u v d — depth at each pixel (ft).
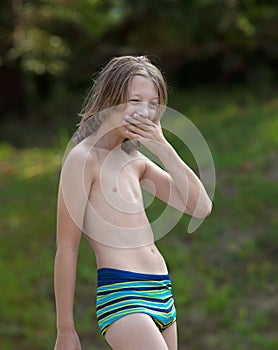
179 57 136.77
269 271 69.36
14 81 128.88
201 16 127.13
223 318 63.10
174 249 74.02
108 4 126.82
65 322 25.40
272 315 63.10
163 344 24.54
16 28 121.90
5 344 60.29
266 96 127.34
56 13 123.24
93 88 26.55
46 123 126.72
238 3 125.59
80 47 131.95
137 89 25.58
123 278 25.39
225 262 71.36
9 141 119.14
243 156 92.68
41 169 104.17
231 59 134.31
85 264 72.49
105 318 25.26
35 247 77.66
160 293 25.84
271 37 131.54
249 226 76.54
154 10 126.21
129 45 134.31
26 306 66.28
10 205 90.22
